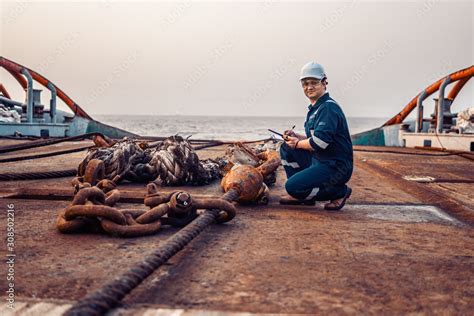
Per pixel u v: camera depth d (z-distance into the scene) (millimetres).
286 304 2375
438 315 2289
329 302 2416
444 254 3355
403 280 2773
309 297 2477
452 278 2828
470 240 3789
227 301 2393
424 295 2545
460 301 2469
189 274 2791
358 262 3107
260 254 3240
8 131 17188
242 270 2887
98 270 2830
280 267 2961
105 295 2131
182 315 2203
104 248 3275
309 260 3125
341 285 2666
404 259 3203
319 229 4035
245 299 2426
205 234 3777
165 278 2713
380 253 3336
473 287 2682
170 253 2777
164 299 2398
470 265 3096
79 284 2598
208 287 2584
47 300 2359
